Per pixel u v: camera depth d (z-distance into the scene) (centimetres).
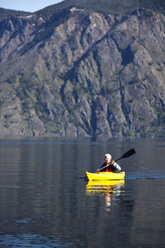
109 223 2630
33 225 2584
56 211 3030
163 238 2291
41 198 3650
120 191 4084
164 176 5619
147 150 16012
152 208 3131
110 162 5334
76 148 18500
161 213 2939
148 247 2141
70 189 4259
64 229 2484
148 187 4400
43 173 6178
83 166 7631
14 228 2508
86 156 11475
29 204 3334
